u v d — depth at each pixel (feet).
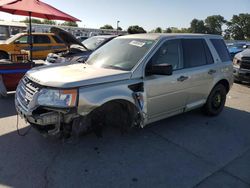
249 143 14.96
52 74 12.42
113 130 14.99
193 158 12.91
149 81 13.53
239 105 22.88
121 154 12.93
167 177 11.21
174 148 13.84
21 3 19.95
